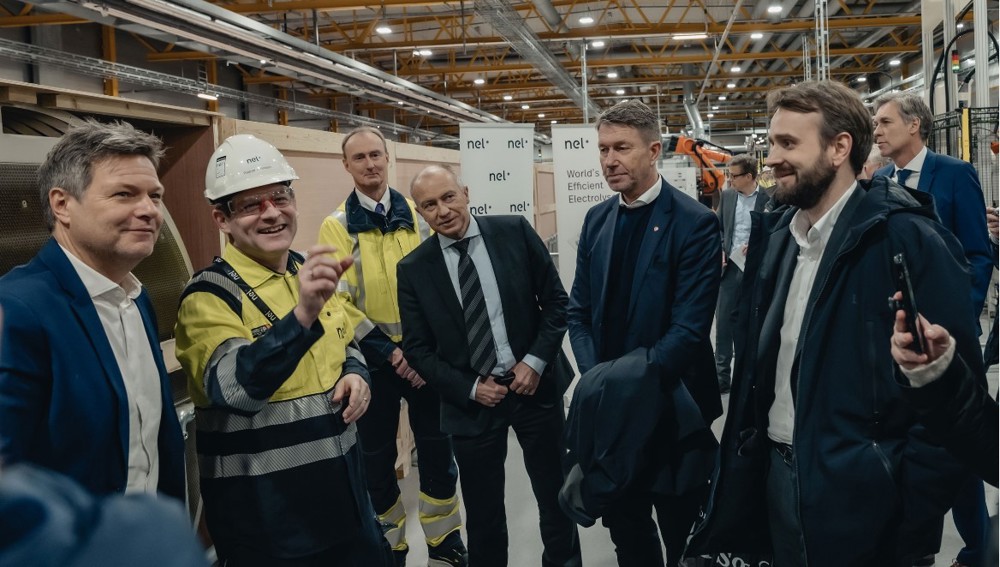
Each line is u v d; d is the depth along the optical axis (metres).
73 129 1.25
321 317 1.70
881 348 1.30
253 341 1.51
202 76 12.20
